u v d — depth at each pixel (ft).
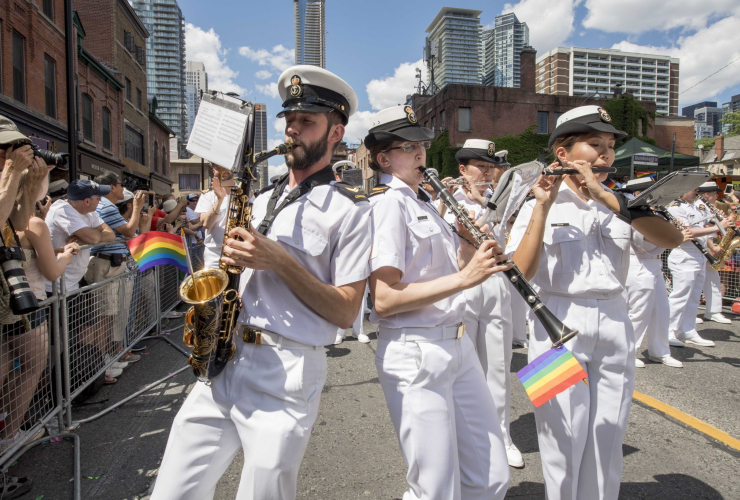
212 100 5.01
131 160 76.23
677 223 15.84
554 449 6.47
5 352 8.44
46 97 44.70
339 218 5.12
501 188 5.40
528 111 103.09
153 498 4.91
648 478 8.75
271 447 4.60
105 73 61.62
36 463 9.06
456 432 5.94
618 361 6.48
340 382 13.94
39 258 9.28
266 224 5.24
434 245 6.01
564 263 6.59
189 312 5.10
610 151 6.83
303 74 5.24
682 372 14.73
